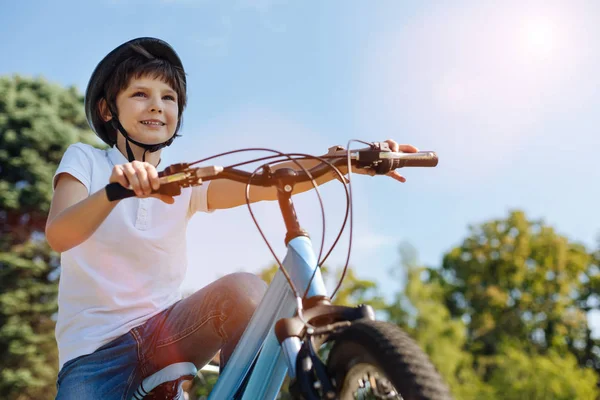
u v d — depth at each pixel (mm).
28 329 20875
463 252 33031
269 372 1799
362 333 1459
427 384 1335
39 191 22547
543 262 32500
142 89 2451
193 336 2127
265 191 2400
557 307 31844
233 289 2086
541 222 33281
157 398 2125
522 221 32656
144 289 2230
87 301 2186
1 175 22984
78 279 2207
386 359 1388
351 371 1496
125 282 2211
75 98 25578
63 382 2111
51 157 23812
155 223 2301
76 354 2127
